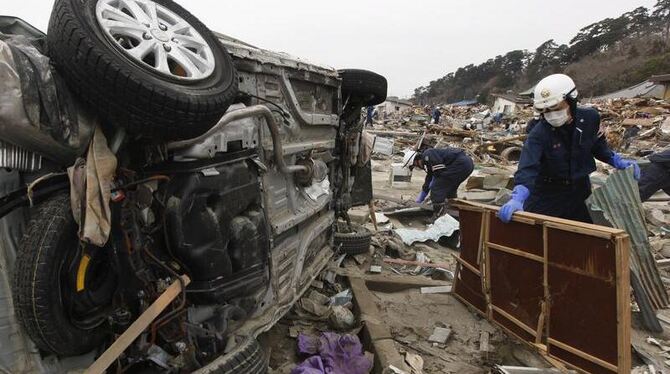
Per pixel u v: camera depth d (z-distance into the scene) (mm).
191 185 2400
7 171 1933
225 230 2633
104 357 2080
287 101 3471
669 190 6621
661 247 6340
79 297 2115
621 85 63438
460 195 9156
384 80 5199
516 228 3615
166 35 2297
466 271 4418
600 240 2912
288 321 3941
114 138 2121
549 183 4066
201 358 2529
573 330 3197
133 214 2211
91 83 1915
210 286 2576
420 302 4547
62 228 1957
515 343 3826
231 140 2641
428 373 3430
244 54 2918
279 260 3324
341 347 3383
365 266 5453
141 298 2309
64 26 1902
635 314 4426
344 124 5105
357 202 6289
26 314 1912
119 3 2273
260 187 2990
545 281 3348
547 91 3566
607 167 12578
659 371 3545
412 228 7352
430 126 25875
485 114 44125
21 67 1789
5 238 1965
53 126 1876
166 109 2006
